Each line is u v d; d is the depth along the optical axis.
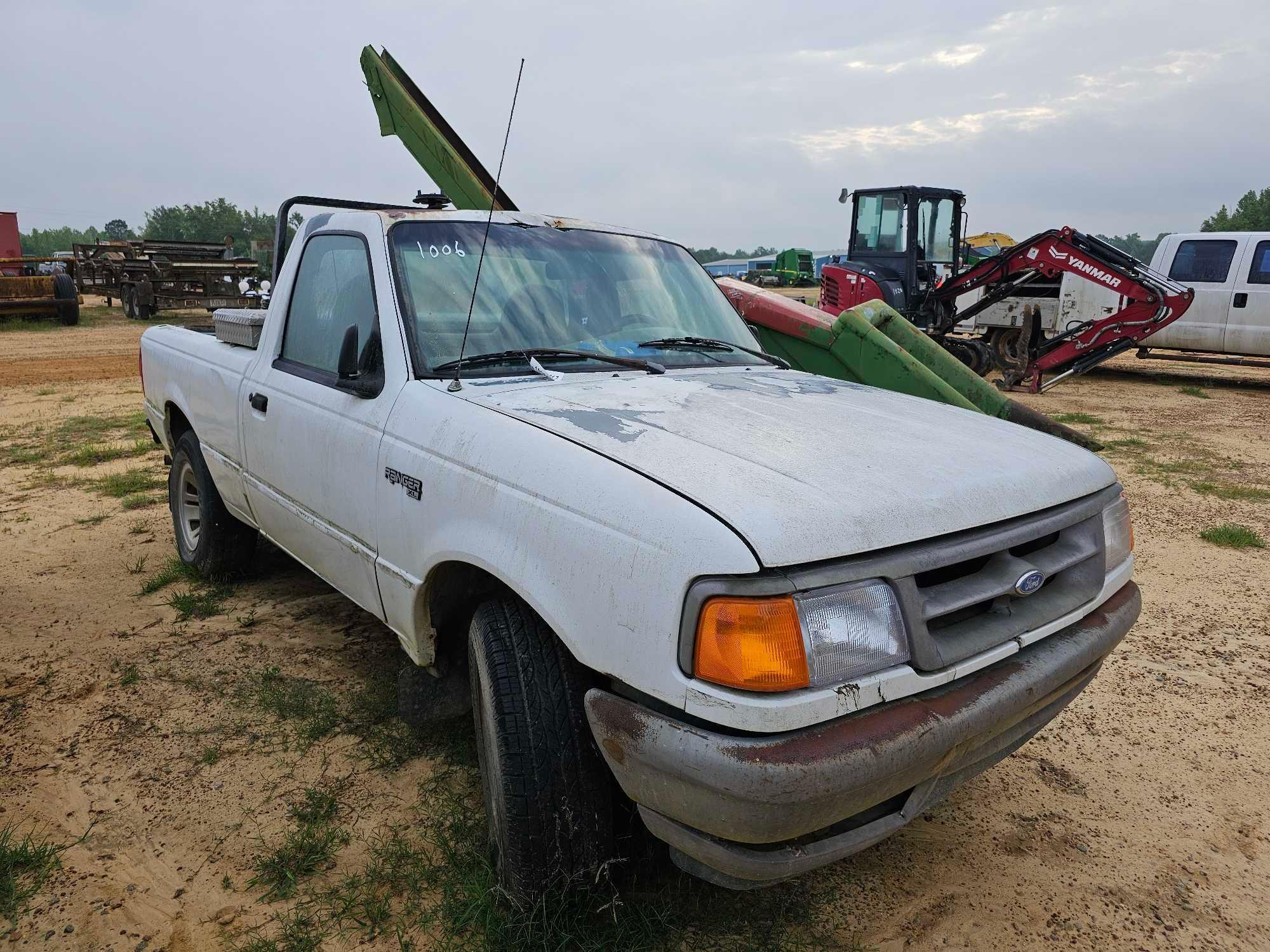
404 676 2.96
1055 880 2.60
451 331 2.89
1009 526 2.15
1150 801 3.00
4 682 3.64
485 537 2.26
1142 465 7.94
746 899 2.45
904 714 1.86
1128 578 2.59
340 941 2.29
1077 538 2.38
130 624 4.23
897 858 2.68
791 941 2.30
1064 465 2.45
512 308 3.06
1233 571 5.19
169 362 4.75
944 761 1.95
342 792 2.92
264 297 4.51
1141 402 12.05
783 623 1.74
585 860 2.22
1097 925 2.42
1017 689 2.05
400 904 2.41
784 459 2.14
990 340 14.18
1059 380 12.38
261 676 3.71
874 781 1.78
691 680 1.79
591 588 1.97
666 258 3.76
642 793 1.91
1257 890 2.58
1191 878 2.62
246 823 2.76
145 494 6.62
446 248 3.12
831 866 2.63
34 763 3.08
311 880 2.51
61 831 2.72
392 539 2.68
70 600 4.52
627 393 2.71
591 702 1.99
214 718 3.38
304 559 3.46
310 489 3.17
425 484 2.49
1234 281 13.16
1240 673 3.92
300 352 3.46
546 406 2.51
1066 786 3.09
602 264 3.44
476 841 2.62
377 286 2.97
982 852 2.72
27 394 11.66
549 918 2.21
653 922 2.31
